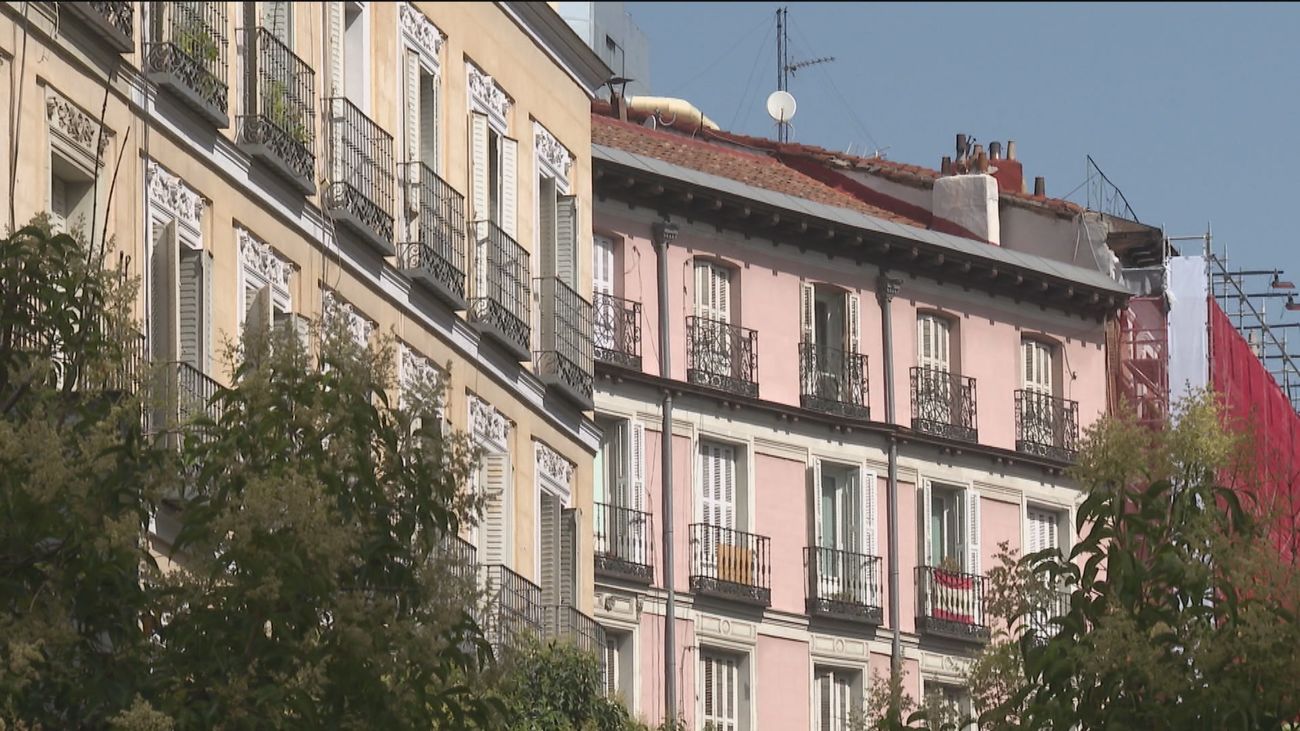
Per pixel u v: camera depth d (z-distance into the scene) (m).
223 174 62.59
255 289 64.06
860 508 99.56
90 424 44.44
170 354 59.03
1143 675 51.62
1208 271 106.00
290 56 65.69
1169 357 105.56
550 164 82.75
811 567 97.44
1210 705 51.22
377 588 45.97
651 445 94.00
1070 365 106.81
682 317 95.81
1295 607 51.94
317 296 67.12
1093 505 53.44
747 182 101.69
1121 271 107.69
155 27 60.09
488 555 75.81
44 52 55.72
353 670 44.81
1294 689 51.53
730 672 94.94
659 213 95.81
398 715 45.06
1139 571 52.44
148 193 59.44
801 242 99.75
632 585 92.19
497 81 79.31
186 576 45.06
